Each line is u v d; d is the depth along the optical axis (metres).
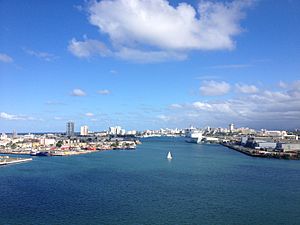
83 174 195.50
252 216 104.19
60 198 128.12
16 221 99.62
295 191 141.75
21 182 166.25
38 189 146.62
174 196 131.62
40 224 96.69
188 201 123.00
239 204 118.75
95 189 146.00
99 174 195.25
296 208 113.62
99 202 121.69
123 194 135.25
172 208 113.12
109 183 161.88
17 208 113.69
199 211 109.38
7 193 138.00
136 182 164.88
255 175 190.88
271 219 101.44
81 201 123.00
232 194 135.38
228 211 109.62
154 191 141.50
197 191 141.62
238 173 199.38
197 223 97.00
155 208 113.06
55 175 191.62
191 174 194.88
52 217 103.19
